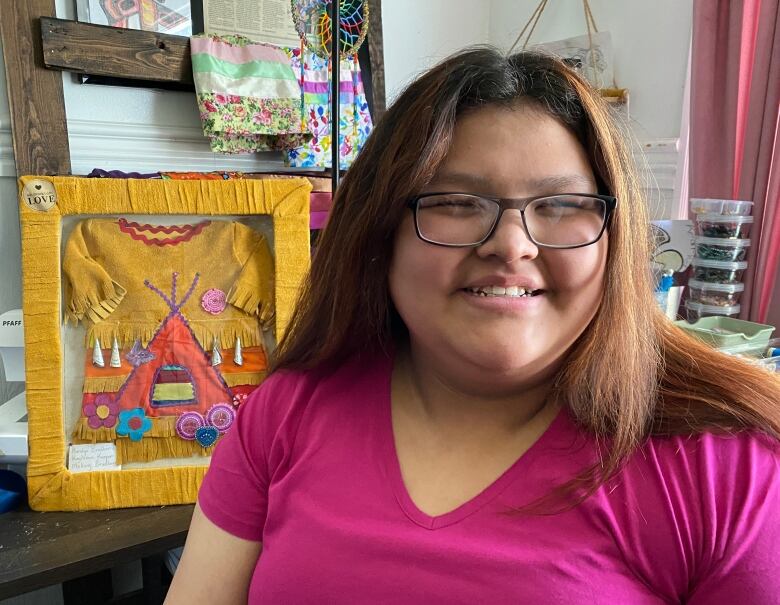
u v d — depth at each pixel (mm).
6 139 1146
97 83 1229
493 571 484
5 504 856
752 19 1316
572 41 1726
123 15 1212
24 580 719
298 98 1349
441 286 516
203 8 1306
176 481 881
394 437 592
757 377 560
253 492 646
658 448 513
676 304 1257
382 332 652
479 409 580
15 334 935
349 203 615
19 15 1092
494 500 521
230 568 647
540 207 511
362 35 1496
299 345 690
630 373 530
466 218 510
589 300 523
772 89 1251
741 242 1272
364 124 1531
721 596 466
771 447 504
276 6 1386
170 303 901
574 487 503
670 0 1520
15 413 975
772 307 1324
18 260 1196
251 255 931
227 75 1267
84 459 868
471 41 1921
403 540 511
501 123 510
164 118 1336
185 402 895
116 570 1318
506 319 501
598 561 486
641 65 1596
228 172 1242
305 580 532
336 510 552
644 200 566
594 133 519
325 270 662
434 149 511
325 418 617
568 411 557
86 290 869
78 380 876
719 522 472
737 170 1366
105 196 869
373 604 504
